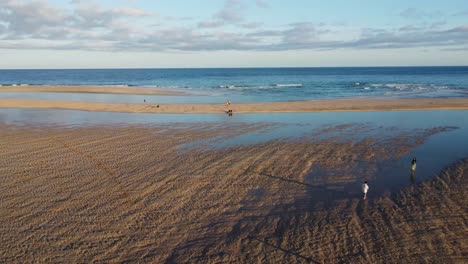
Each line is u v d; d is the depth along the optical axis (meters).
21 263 14.44
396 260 14.35
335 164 26.33
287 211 18.84
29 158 28.08
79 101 63.91
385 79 135.38
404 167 25.52
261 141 32.91
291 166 25.86
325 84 109.00
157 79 152.25
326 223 17.45
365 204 19.52
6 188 21.98
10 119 44.47
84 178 23.61
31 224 17.52
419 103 55.78
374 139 33.47
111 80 147.50
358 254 14.82
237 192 21.30
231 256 14.89
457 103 55.47
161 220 17.89
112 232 16.78
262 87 97.94
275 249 15.34
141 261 14.62
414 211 18.39
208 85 109.62
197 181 22.98
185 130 37.72
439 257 14.45
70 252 15.20
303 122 41.88
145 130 37.81
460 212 18.09
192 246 15.66
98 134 36.03
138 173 24.48
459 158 27.34
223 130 37.62
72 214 18.52
